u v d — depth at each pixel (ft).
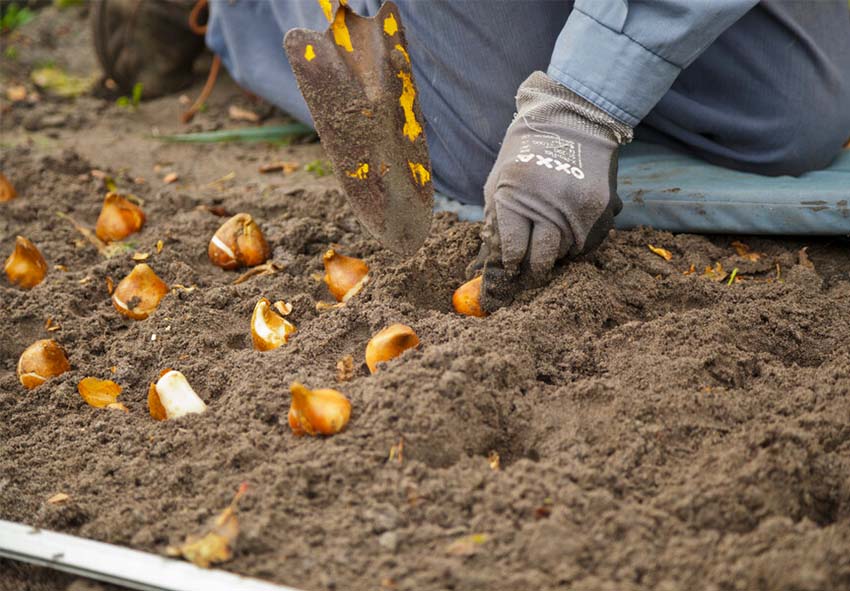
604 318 6.27
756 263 6.54
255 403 6.03
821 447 5.85
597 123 6.29
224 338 6.36
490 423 5.95
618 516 5.72
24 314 6.52
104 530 5.83
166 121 7.97
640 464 5.85
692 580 5.62
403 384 5.95
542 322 6.19
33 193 7.24
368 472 5.84
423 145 6.18
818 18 6.71
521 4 6.54
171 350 6.31
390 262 6.51
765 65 6.66
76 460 6.03
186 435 6.00
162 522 5.82
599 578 5.64
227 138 7.70
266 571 5.70
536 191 6.18
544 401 6.01
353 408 5.96
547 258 6.20
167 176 7.38
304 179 7.29
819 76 6.67
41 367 6.29
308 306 6.41
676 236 6.61
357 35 6.11
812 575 5.58
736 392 6.01
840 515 5.77
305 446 5.91
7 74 8.51
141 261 6.70
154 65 8.15
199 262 6.75
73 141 7.77
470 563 5.67
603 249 6.48
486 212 6.26
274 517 5.78
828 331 6.24
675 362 6.06
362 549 5.72
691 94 6.75
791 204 6.52
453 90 6.69
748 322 6.24
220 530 5.74
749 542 5.67
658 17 6.21
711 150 6.80
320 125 6.12
